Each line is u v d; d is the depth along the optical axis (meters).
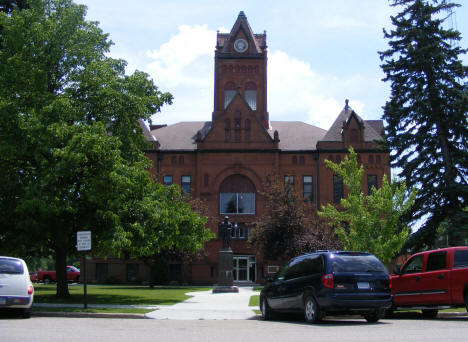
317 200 51.81
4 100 22.83
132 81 26.72
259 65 59.28
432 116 33.97
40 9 26.27
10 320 14.84
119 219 22.83
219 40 64.94
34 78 23.62
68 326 13.30
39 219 22.73
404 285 17.69
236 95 53.56
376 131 58.03
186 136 56.25
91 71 24.73
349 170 26.72
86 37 26.44
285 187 42.41
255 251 50.81
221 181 52.44
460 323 14.27
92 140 21.36
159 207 26.17
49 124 22.52
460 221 31.83
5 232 23.83
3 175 22.70
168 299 26.16
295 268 15.78
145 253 26.20
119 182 22.08
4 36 24.92
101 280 53.41
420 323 14.34
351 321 15.45
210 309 20.25
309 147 53.78
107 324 14.35
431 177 34.22
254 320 16.94
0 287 15.14
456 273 15.80
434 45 33.84
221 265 35.84
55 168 21.22
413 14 35.22
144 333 11.87
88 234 19.45
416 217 33.75
